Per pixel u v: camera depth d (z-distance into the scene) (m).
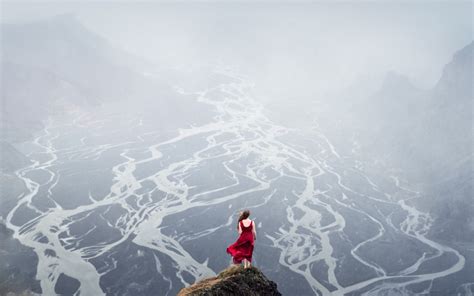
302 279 50.53
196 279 50.00
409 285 50.19
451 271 53.34
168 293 47.12
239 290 10.87
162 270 51.47
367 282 50.56
